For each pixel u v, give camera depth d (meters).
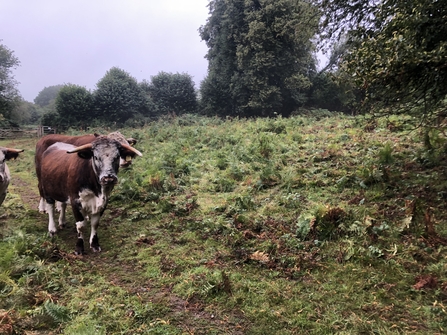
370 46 5.75
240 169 9.23
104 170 5.02
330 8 8.31
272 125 15.11
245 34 27.78
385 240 5.02
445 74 5.14
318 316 3.77
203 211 7.05
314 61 31.59
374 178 6.88
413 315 3.69
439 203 5.75
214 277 4.47
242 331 3.62
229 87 32.31
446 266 4.33
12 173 13.27
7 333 3.41
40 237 5.75
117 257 5.37
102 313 3.86
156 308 3.99
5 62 44.12
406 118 11.58
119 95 35.34
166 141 16.72
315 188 7.31
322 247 5.14
